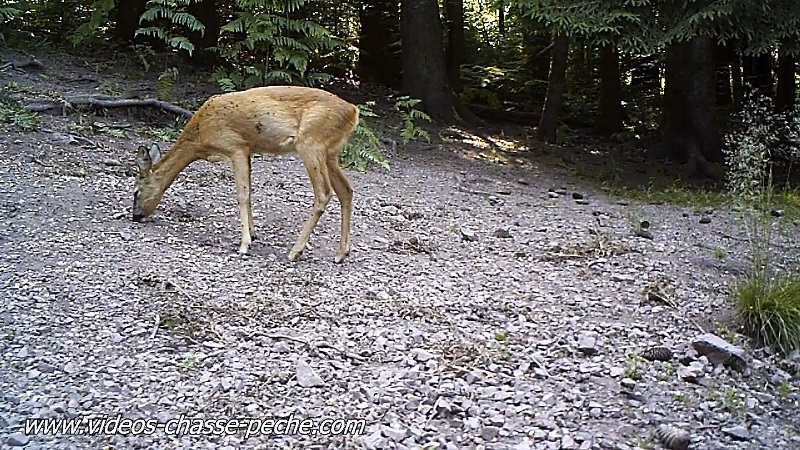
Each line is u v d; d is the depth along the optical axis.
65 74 8.24
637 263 5.80
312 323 4.83
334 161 5.56
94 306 4.79
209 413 4.24
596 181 8.17
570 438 4.21
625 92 13.01
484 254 5.81
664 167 8.87
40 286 4.90
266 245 5.63
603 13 7.73
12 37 8.93
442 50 10.27
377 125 8.84
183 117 7.55
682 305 5.25
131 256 5.27
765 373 4.73
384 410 4.30
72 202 5.84
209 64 9.66
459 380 4.50
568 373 4.60
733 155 6.15
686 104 8.98
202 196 6.26
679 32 7.59
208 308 4.86
